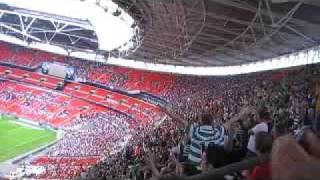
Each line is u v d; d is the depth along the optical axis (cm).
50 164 4800
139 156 2355
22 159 5112
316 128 809
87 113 7362
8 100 7700
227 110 2623
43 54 8794
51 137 6212
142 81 7800
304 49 3712
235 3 2817
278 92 2889
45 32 7175
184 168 639
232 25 3697
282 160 213
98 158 4747
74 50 7381
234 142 892
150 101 7375
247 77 5816
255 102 2589
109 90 7919
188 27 4028
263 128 660
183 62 6288
